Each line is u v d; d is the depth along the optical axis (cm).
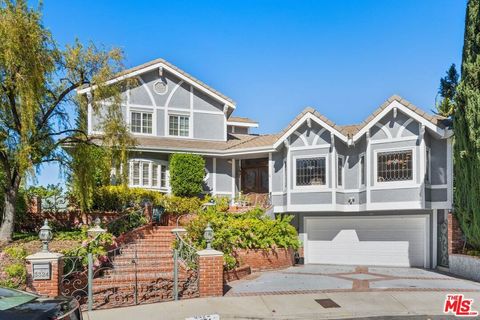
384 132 1833
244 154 2198
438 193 1762
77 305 568
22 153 1291
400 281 1419
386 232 1955
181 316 946
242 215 1795
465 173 1466
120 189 1806
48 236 991
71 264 1135
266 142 2189
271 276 1516
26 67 1291
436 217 1836
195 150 2186
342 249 2023
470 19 1442
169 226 1781
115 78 1491
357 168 1939
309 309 1020
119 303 1050
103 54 1445
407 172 1767
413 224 1903
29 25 1293
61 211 1750
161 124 2308
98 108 1489
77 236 1488
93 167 1559
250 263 1611
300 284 1343
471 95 1396
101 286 1144
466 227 1499
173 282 1167
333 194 1903
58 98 1466
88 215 1731
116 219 1638
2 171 1452
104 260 1284
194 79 2359
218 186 2316
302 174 1991
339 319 955
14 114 1365
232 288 1268
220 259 1149
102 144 1506
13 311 502
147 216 1783
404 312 1000
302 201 1969
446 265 1731
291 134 2017
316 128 1978
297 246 1788
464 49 1473
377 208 1809
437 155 1778
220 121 2430
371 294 1181
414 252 1888
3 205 1517
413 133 1769
